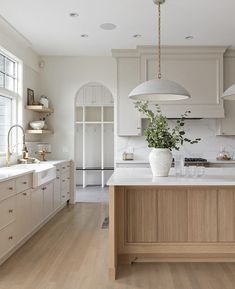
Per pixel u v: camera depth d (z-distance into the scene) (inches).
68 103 231.8
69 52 222.8
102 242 143.4
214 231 116.4
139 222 117.1
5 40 172.2
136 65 218.5
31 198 149.8
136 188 116.3
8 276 107.4
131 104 218.7
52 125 232.4
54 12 153.8
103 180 317.4
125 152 229.1
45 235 154.3
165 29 178.2
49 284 101.3
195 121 233.8
